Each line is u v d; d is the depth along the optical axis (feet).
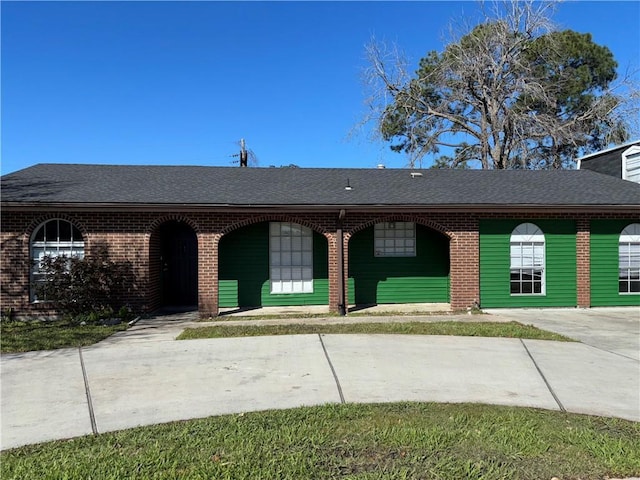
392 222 44.80
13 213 37.17
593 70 93.66
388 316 38.34
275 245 43.98
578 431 14.99
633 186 47.70
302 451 13.56
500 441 14.19
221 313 40.63
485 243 42.29
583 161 61.41
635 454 13.30
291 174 49.32
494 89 84.58
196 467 12.60
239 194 40.83
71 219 37.76
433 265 45.27
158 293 42.50
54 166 47.65
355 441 14.21
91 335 30.45
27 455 13.55
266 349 26.30
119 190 40.01
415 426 15.37
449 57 87.20
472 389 19.53
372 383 20.29
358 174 50.57
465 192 43.88
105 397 18.57
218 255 42.09
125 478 12.09
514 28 83.41
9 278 37.06
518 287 42.55
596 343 27.99
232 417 16.24
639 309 42.29
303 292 44.19
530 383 20.33
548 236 42.83
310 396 18.62
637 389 19.57
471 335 29.94
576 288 42.96
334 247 40.70
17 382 20.44
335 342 27.89
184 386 19.94
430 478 11.97
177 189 41.29
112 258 38.14
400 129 93.15
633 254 43.60
